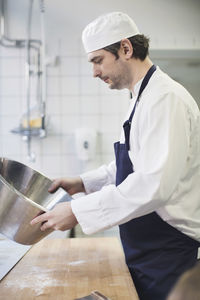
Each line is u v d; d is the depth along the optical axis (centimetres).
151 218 108
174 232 107
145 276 107
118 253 125
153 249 108
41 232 105
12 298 88
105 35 109
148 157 98
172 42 239
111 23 109
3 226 105
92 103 237
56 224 102
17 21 233
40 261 117
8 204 101
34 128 220
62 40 235
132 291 92
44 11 234
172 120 98
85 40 115
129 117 122
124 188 98
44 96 221
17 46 233
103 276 103
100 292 91
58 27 235
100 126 238
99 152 238
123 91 237
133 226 111
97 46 111
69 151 237
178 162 97
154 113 101
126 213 98
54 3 235
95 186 143
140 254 110
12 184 128
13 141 236
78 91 236
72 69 236
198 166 108
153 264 107
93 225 100
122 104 237
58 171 237
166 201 97
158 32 239
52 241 142
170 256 106
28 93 221
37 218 101
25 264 114
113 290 92
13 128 234
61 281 99
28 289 94
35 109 225
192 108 106
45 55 232
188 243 107
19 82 234
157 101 101
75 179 141
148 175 95
